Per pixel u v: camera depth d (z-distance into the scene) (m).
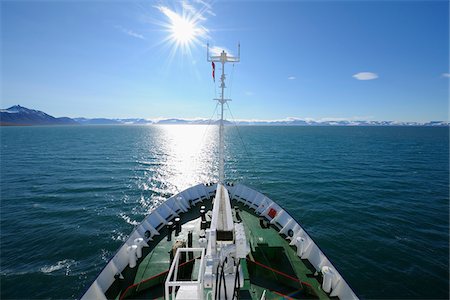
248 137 147.88
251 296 9.24
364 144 104.81
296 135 170.38
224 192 12.64
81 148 86.31
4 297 15.50
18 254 20.03
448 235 23.17
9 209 29.58
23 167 52.25
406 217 27.31
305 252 11.72
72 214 28.27
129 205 31.38
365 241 22.00
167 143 108.00
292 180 43.03
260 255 11.55
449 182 41.75
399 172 49.19
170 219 15.05
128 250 10.79
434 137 153.88
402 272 17.75
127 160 62.12
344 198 33.66
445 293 15.81
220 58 12.79
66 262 19.00
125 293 9.38
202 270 7.14
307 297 9.40
